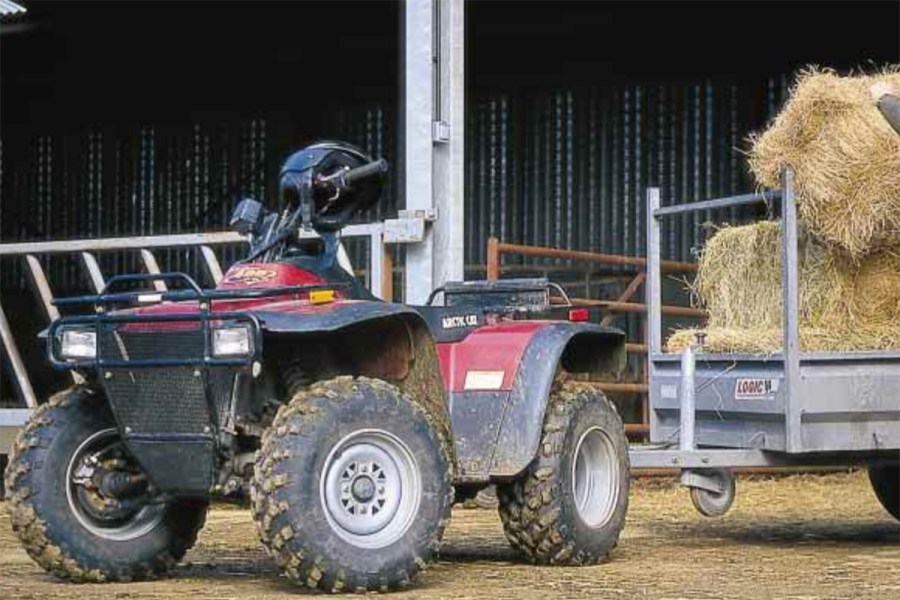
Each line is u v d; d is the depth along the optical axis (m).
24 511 11.37
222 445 10.96
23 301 31.53
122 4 36.72
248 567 12.66
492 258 19.69
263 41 37.97
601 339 12.62
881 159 13.29
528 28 35.25
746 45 34.12
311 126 37.75
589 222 34.62
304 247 11.84
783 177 13.46
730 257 14.77
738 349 13.66
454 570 12.12
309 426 10.57
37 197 39.22
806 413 13.18
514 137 35.38
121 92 39.09
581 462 12.46
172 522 11.82
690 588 11.04
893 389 13.42
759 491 20.86
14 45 39.22
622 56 34.78
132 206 38.88
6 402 26.36
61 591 11.04
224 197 38.19
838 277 13.70
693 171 34.12
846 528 16.38
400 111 35.75
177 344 10.88
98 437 11.60
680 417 13.93
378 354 11.66
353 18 37.03
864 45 34.03
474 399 11.92
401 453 10.90
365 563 10.64
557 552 12.22
